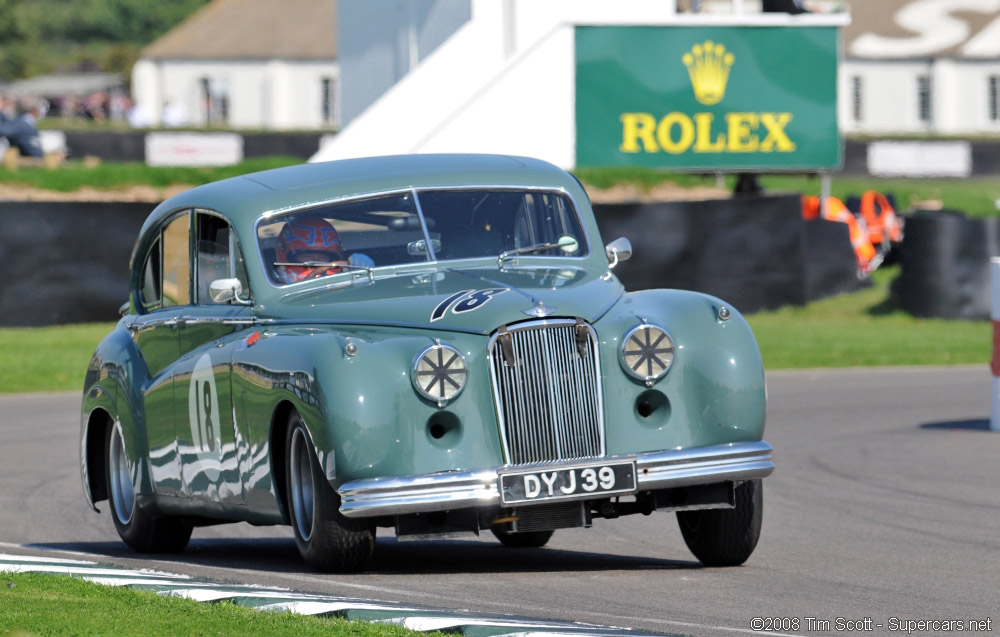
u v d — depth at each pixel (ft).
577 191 89.66
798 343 213.87
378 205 85.61
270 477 77.66
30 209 216.33
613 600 69.67
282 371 75.25
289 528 107.76
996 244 237.66
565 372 74.43
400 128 268.41
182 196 92.12
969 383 177.27
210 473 83.97
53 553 89.66
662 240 231.71
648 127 272.10
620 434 75.15
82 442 99.86
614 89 270.67
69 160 468.34
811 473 118.83
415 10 298.97
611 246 90.02
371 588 72.38
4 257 215.51
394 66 305.53
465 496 71.77
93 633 55.26
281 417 77.15
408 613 61.46
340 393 71.92
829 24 275.39
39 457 135.23
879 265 284.61
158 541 94.22
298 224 84.23
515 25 277.64
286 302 81.20
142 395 91.81
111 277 221.66
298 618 59.21
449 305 76.13
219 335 84.84
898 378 183.32
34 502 114.42
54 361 195.42
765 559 83.20
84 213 219.61
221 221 86.12
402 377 72.64
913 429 142.51
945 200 395.14
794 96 275.80
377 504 71.15
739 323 78.33
